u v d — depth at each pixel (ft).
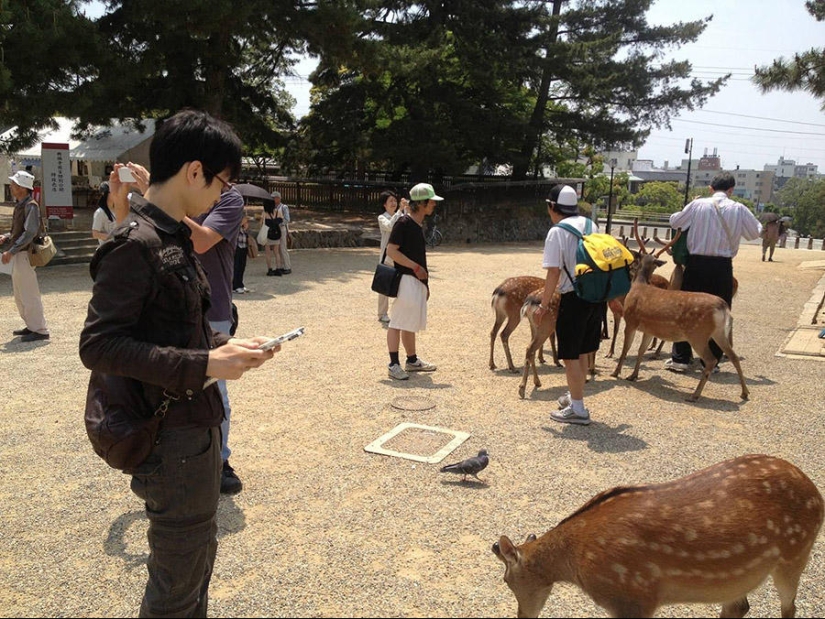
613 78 87.81
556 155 108.17
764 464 8.58
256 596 10.43
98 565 11.41
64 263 47.32
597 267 16.93
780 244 95.71
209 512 7.93
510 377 23.25
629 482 14.67
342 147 89.76
